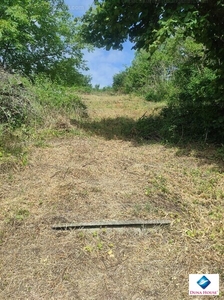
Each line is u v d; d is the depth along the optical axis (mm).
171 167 4766
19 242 3014
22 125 5809
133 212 3473
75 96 7961
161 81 15703
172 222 3324
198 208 3623
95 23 6508
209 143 5801
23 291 2488
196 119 6145
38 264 2752
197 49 10578
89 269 2721
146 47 5520
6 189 3922
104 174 4473
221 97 5574
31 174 4328
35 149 5223
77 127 6758
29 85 6535
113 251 2938
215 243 3039
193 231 3197
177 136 6129
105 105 12383
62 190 3877
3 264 2740
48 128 6152
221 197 3840
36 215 3395
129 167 4750
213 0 5082
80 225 3197
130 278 2643
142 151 5570
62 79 8906
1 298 2418
